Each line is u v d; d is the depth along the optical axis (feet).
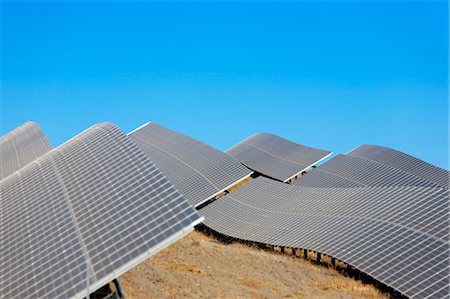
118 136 153.38
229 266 137.69
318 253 154.71
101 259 92.32
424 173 299.38
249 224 205.36
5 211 136.05
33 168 163.53
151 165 121.19
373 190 189.06
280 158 331.77
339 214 179.01
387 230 149.38
